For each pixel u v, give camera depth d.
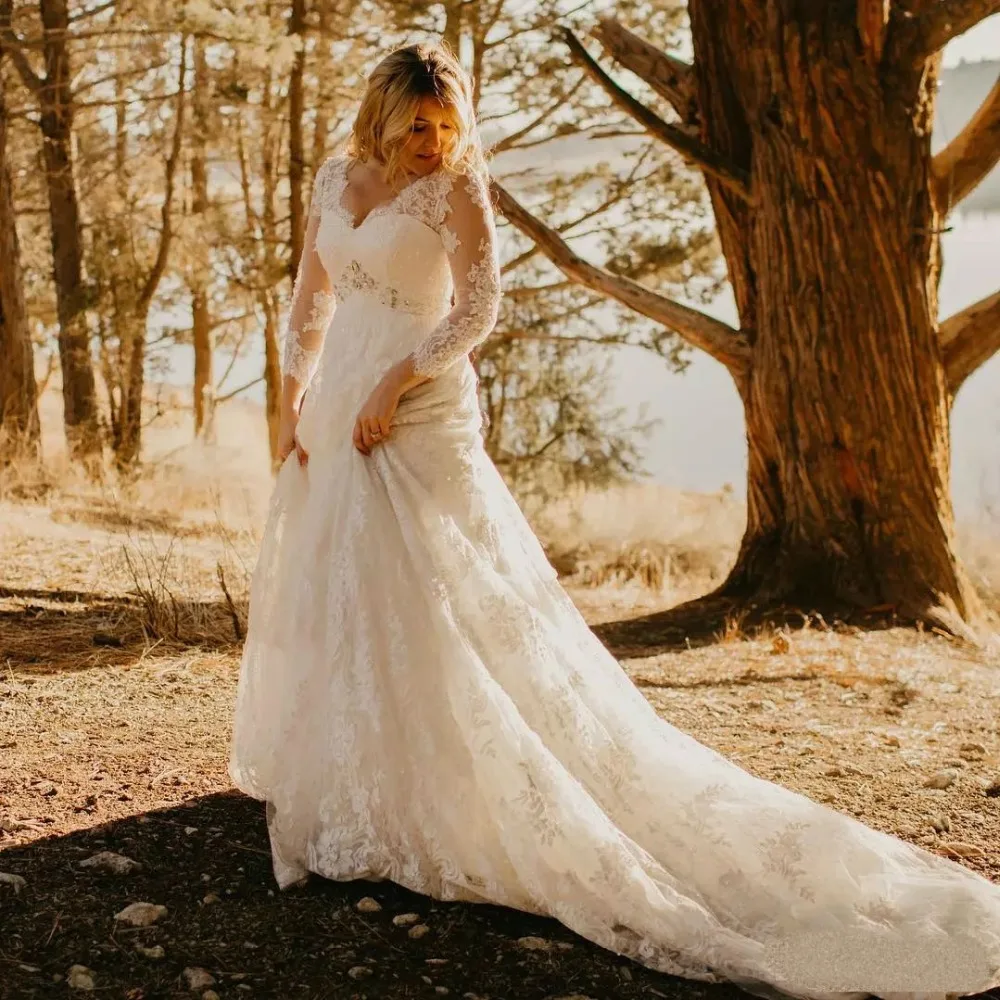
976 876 2.88
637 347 13.99
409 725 2.79
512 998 2.38
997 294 7.43
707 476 19.69
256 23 12.02
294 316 3.26
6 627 5.30
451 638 2.79
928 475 7.19
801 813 2.84
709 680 5.52
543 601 3.03
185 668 4.80
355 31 13.77
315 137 14.84
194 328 20.08
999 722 4.89
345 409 3.00
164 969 2.37
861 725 4.76
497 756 2.71
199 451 15.83
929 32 6.87
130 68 16.78
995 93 7.28
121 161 18.81
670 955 2.55
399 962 2.48
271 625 3.07
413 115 2.88
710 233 13.10
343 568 2.86
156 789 3.39
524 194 13.38
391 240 2.92
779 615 7.00
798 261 7.18
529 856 2.68
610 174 13.21
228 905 2.67
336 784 2.78
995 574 9.62
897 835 3.44
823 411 7.16
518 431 14.05
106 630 5.34
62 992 2.25
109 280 15.34
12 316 12.12
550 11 11.83
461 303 2.92
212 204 17.86
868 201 7.03
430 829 2.75
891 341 7.10
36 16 15.16
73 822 3.10
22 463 10.53
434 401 2.96
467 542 2.90
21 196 18.48
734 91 7.58
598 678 2.99
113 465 13.13
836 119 6.97
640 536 12.79
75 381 14.87
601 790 2.86
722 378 26.28
